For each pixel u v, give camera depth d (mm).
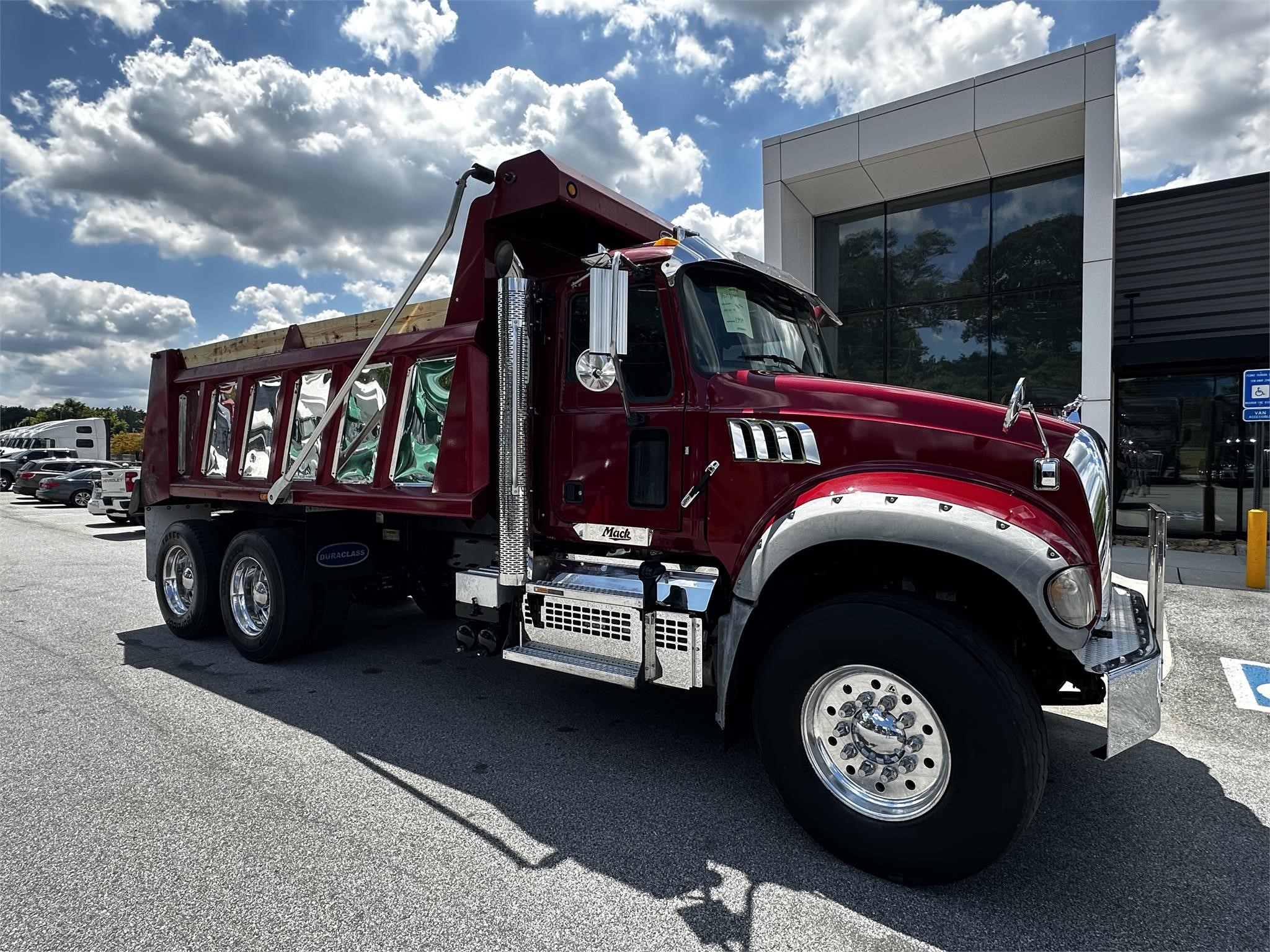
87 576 9531
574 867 2777
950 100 11242
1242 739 4086
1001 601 3018
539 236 4441
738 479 3352
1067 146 11438
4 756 3766
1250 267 11383
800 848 2932
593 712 4488
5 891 2600
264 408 5633
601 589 3633
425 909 2510
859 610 2727
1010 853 2902
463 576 4180
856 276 13828
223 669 5328
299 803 3277
